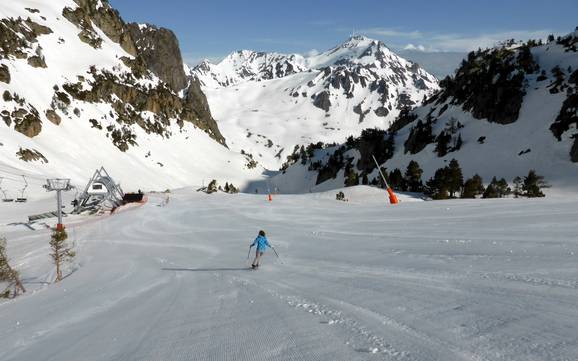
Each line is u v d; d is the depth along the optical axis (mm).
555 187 122375
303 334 9141
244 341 9180
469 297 10727
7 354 11945
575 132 141625
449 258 16891
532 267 13453
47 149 166750
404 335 8383
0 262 28000
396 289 12539
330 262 19797
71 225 60625
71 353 10523
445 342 7781
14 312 18547
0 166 110250
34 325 14984
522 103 168125
